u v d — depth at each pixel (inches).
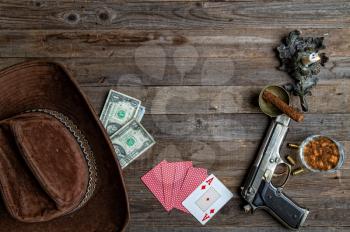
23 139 38.3
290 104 50.2
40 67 41.9
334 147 48.6
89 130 43.0
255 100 50.2
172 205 50.1
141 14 49.8
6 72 41.4
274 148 48.4
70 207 39.4
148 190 50.1
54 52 49.5
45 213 38.7
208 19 50.0
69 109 43.0
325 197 50.5
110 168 43.1
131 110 49.9
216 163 50.3
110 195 43.3
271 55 50.2
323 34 50.3
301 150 48.8
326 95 50.3
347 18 50.2
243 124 50.3
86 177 40.8
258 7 50.1
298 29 50.2
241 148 50.3
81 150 41.4
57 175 39.0
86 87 49.7
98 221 43.3
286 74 50.2
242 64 50.1
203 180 50.1
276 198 48.4
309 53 48.0
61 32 49.5
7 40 49.3
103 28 49.7
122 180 42.6
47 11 49.4
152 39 49.9
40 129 39.3
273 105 48.6
